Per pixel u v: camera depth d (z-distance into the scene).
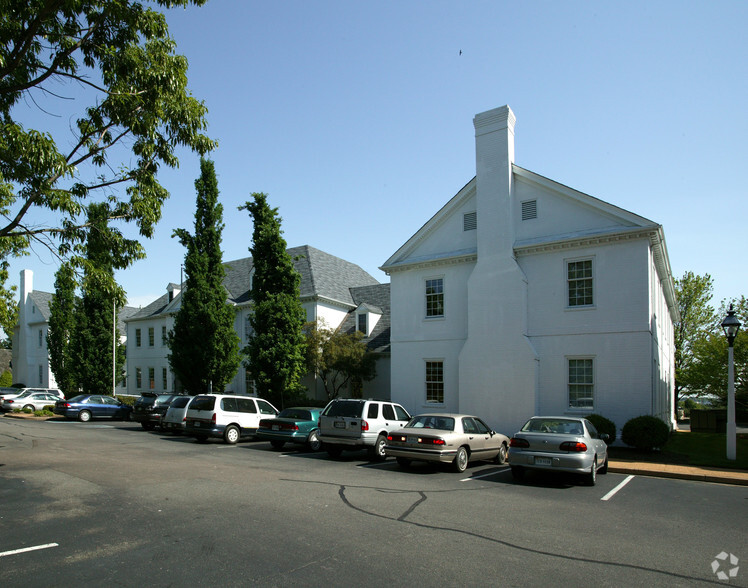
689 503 10.20
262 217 26.75
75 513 8.15
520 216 21.92
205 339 27.58
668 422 30.41
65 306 40.00
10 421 27.84
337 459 15.31
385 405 16.09
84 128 11.87
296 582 5.49
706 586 5.73
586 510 9.26
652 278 20.33
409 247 25.00
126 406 30.69
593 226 20.23
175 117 12.44
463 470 13.45
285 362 25.28
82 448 16.19
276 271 26.30
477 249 22.25
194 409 18.98
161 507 8.58
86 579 5.49
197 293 27.81
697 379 29.02
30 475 11.24
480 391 21.09
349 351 26.95
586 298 20.23
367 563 6.11
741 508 9.86
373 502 9.29
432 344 23.75
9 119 11.41
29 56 11.42
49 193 11.17
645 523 8.43
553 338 20.55
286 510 8.52
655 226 18.73
